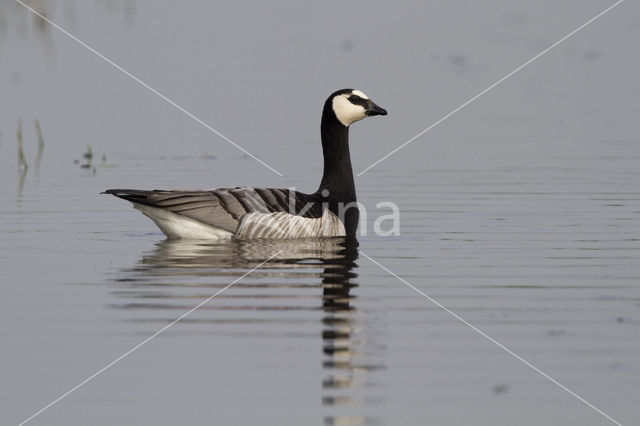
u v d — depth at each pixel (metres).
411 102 31.92
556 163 23.72
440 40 43.81
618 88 35.09
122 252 15.52
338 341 11.04
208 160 24.30
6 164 23.86
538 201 19.56
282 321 11.78
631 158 24.16
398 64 38.78
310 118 29.48
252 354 10.65
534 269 14.30
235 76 35.53
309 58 39.47
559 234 16.75
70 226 17.61
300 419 9.07
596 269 14.25
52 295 12.91
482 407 9.39
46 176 22.47
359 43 43.12
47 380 10.02
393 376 10.08
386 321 11.80
